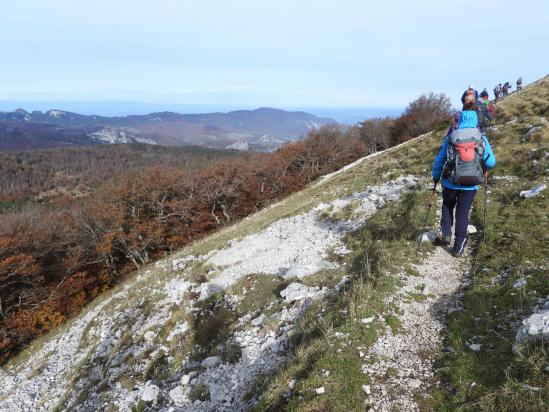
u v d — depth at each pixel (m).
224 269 13.77
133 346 12.41
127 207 55.66
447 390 4.26
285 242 13.84
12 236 45.25
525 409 3.55
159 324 12.85
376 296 6.37
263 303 10.11
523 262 6.28
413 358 4.92
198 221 58.66
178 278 16.06
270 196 69.06
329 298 7.96
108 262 52.44
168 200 59.91
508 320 5.11
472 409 3.85
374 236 10.44
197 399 7.62
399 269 7.31
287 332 7.75
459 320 5.44
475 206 9.45
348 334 5.54
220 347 9.12
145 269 28.00
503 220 8.13
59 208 67.44
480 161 5.95
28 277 41.97
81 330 21.38
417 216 9.98
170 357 10.35
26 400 16.17
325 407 4.32
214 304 11.70
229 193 59.03
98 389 11.15
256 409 5.16
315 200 19.75
